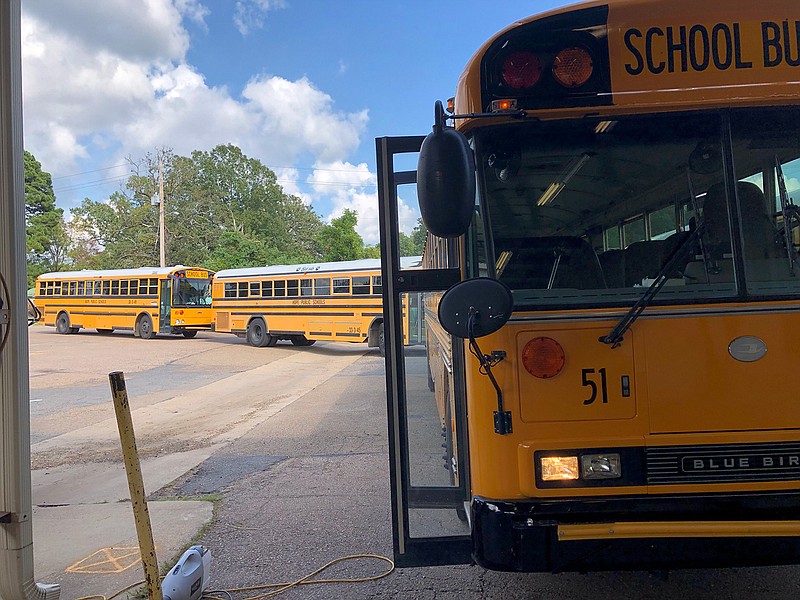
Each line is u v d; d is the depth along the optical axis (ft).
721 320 8.43
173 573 11.37
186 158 185.47
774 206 8.70
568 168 8.98
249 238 181.27
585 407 8.46
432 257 11.95
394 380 9.80
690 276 8.65
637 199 8.96
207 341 82.84
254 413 33.30
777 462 8.32
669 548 8.09
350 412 32.19
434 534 9.80
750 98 8.52
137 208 172.76
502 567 8.32
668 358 8.43
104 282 92.94
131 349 71.56
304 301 67.82
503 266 9.00
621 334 8.41
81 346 75.46
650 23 8.59
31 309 16.29
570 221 9.01
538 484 8.41
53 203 176.76
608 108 8.62
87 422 31.53
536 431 8.50
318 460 22.53
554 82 8.67
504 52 8.71
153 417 32.76
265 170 217.77
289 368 54.19
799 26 8.52
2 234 10.34
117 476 21.44
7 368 10.38
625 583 11.75
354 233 173.68
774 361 8.38
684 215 8.87
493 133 8.96
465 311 8.06
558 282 8.94
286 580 12.51
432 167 7.77
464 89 8.98
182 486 19.77
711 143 8.75
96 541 15.05
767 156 8.71
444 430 11.58
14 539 10.38
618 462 8.38
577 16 8.64
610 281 8.92
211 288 84.79
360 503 17.28
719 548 8.06
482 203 9.00
